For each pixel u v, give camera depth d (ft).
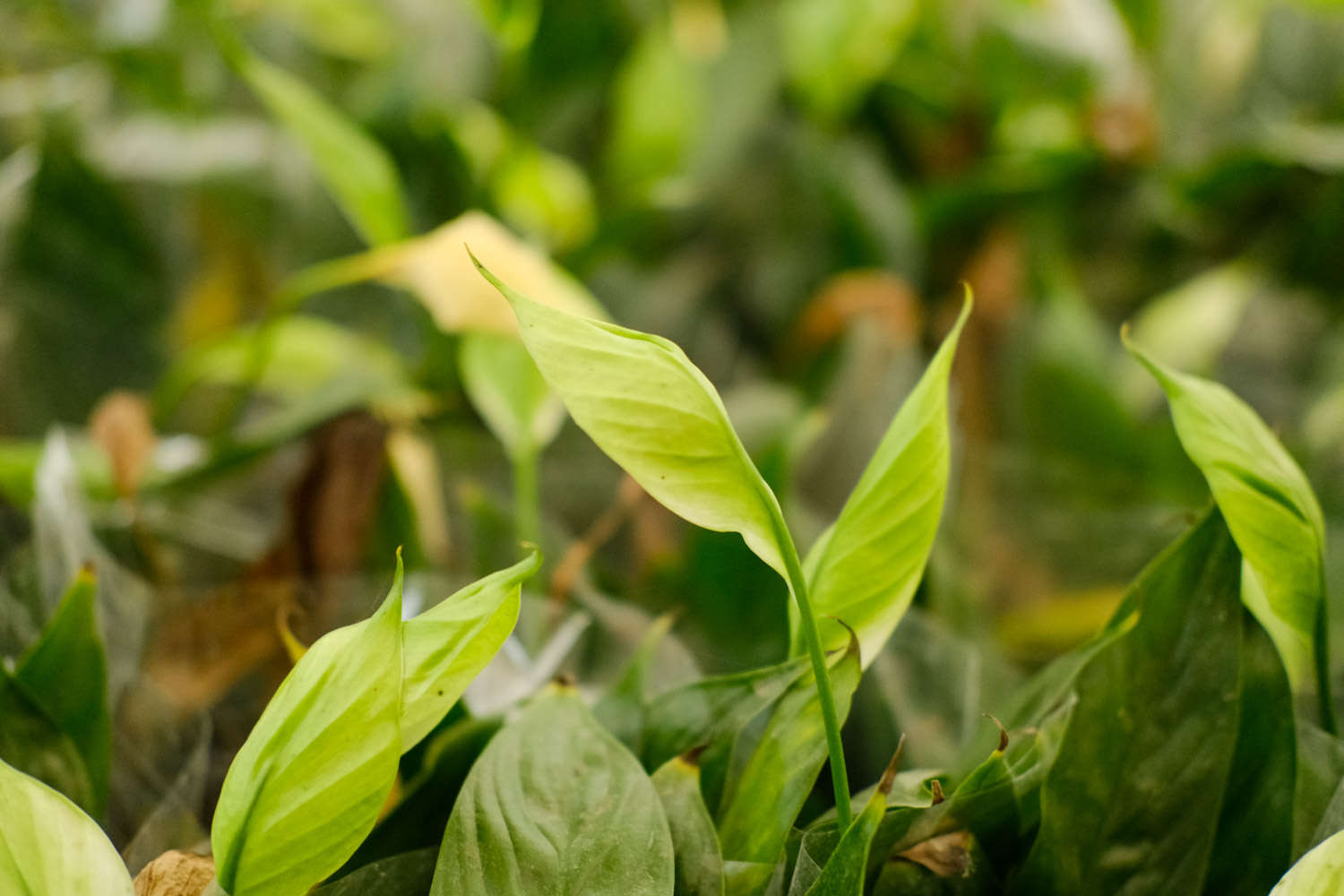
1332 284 8.72
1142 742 3.47
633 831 3.32
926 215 9.63
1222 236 9.18
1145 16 9.96
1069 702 3.49
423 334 6.67
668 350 3.29
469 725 3.52
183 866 3.47
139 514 5.16
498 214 8.55
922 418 3.43
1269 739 3.51
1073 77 9.58
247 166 9.28
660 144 9.38
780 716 3.45
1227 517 3.47
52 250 8.28
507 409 4.61
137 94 9.50
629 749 3.51
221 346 6.72
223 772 3.79
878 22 9.53
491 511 5.28
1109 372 8.50
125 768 3.82
